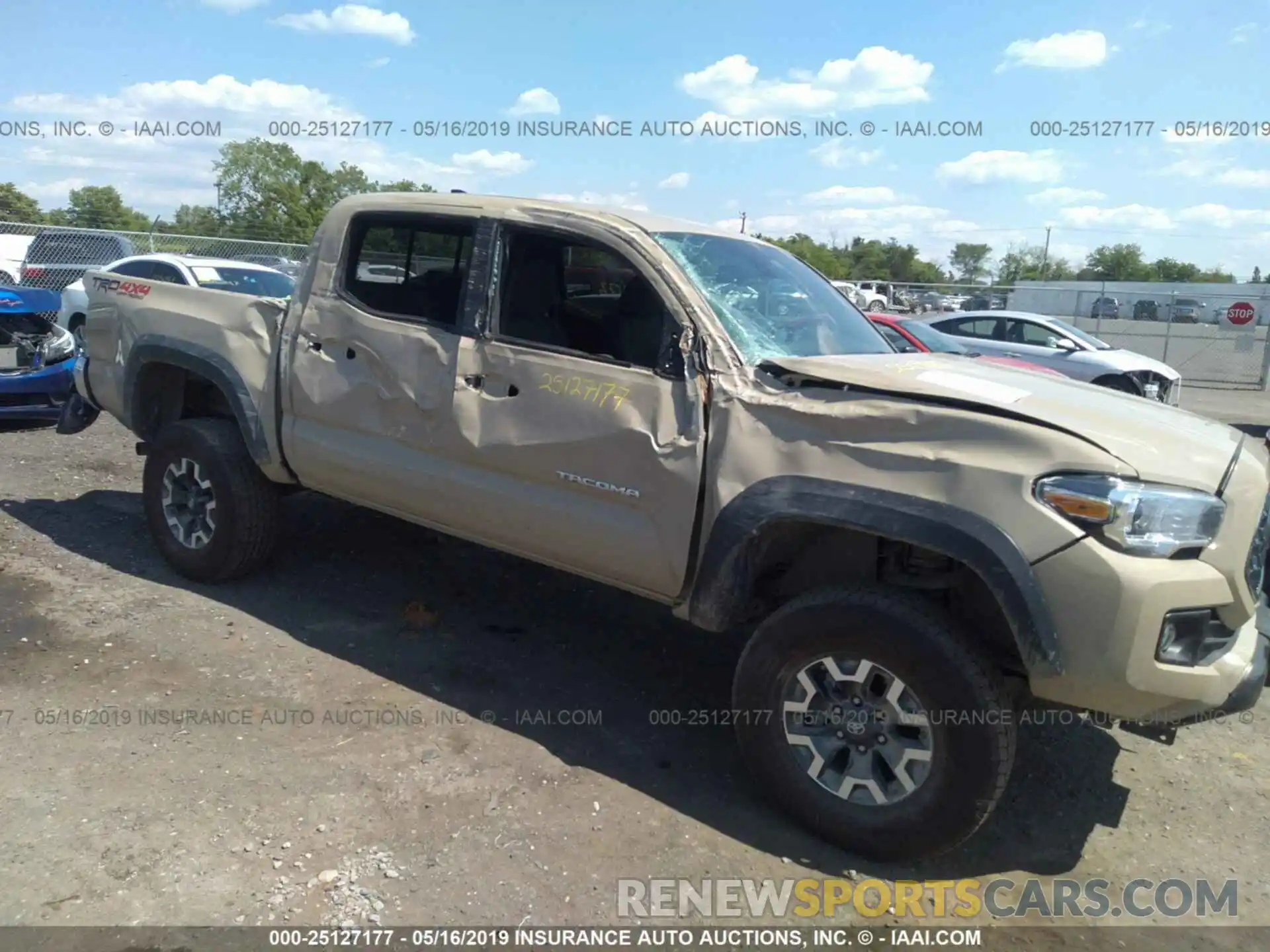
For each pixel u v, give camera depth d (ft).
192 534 16.60
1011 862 10.77
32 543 18.26
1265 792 12.55
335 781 11.16
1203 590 9.26
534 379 12.34
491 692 13.69
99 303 17.94
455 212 13.43
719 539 10.85
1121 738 13.85
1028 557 9.31
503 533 13.07
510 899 9.50
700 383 11.21
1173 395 45.42
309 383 14.55
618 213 12.89
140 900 9.08
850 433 10.32
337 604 16.31
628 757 12.25
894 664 9.96
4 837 9.80
